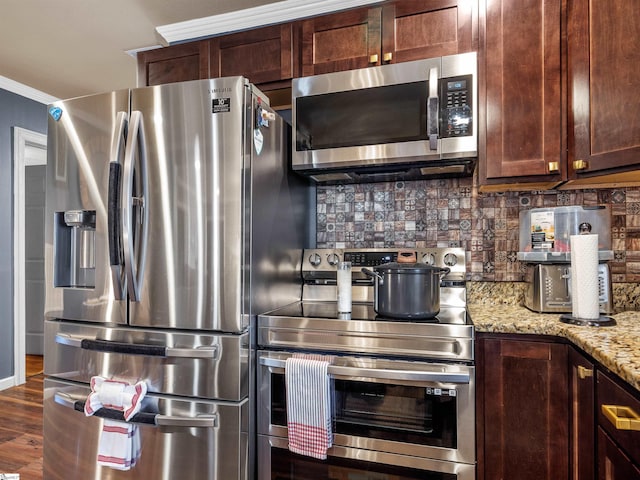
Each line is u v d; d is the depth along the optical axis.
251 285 1.44
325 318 1.42
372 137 1.64
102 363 1.49
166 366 1.41
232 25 2.19
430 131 1.52
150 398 1.42
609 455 0.99
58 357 1.58
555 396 1.29
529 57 1.54
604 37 1.35
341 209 2.12
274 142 1.65
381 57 1.69
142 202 1.44
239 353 1.35
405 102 1.60
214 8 2.09
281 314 1.51
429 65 1.57
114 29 2.30
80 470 1.53
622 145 1.29
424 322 1.36
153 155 1.44
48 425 1.60
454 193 1.95
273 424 1.42
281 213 1.73
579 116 1.44
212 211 1.38
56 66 2.80
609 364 0.92
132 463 1.43
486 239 1.90
